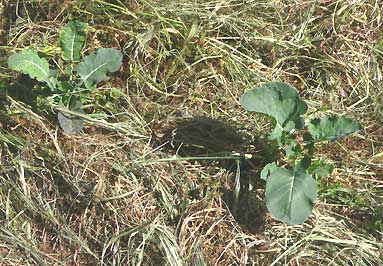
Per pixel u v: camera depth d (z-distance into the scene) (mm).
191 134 1777
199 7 1944
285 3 1990
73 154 1722
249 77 1882
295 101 1645
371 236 1668
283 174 1613
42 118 1761
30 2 1907
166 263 1588
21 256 1629
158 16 1894
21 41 1871
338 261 1627
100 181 1683
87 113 1794
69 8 1913
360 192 1730
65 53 1778
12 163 1708
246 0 1974
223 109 1830
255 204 1690
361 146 1816
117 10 1914
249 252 1638
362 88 1900
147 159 1729
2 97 1790
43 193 1696
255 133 1780
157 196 1687
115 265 1604
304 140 1673
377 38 1984
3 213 1673
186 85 1860
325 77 1911
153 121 1787
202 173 1726
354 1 1999
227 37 1931
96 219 1659
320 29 1975
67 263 1626
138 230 1623
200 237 1636
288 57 1920
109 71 1746
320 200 1714
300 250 1633
